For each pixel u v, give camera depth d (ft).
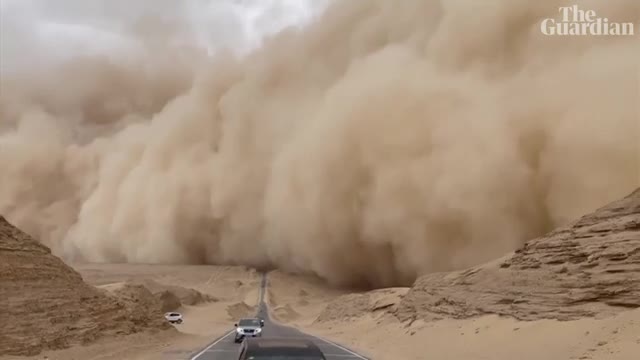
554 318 64.34
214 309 222.89
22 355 52.95
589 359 45.21
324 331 131.85
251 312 228.02
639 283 59.26
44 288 64.75
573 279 65.98
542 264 72.90
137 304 94.22
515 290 74.49
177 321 168.55
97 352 61.46
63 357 55.42
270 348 26.96
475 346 67.72
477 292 83.46
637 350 42.60
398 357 66.08
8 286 58.80
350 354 69.46
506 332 68.08
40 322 59.16
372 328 113.19
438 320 90.53
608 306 60.49
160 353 67.77
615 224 67.72
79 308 69.51
